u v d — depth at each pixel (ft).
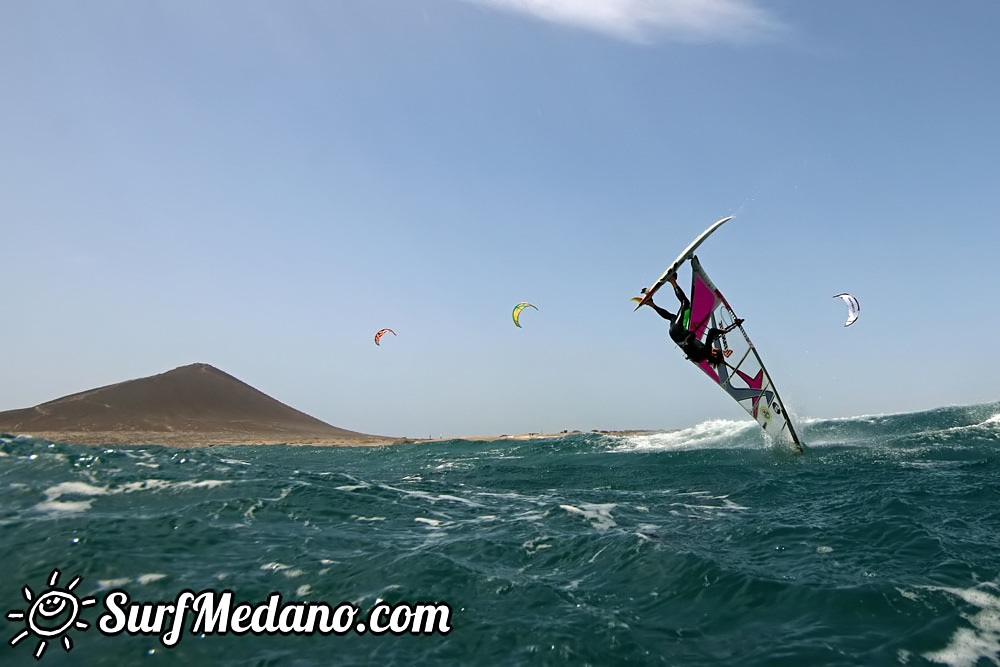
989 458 45.09
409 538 26.63
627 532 27.71
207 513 28.27
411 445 90.79
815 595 19.54
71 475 33.45
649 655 16.05
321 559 22.89
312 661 15.62
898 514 28.78
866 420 69.36
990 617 17.65
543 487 43.42
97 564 21.21
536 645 16.43
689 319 48.39
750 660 15.87
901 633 17.03
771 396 53.21
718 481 42.98
